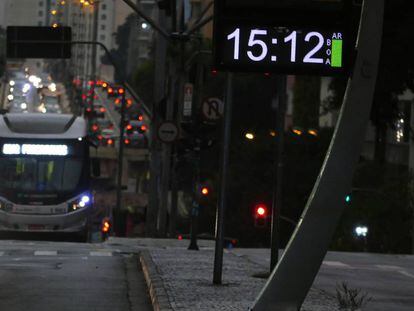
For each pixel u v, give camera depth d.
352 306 20.77
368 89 16.56
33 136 55.81
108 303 23.53
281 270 16.16
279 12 16.88
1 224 55.25
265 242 113.06
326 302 21.80
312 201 16.28
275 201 29.30
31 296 24.55
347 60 16.81
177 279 26.02
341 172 16.38
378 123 81.19
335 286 31.19
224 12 16.83
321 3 16.88
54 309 22.31
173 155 68.81
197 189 47.72
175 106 71.31
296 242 16.17
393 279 35.50
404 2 66.62
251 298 21.92
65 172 55.91
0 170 55.41
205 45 160.50
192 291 23.12
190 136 49.16
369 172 84.69
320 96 130.38
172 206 70.31
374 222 81.75
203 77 62.12
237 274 28.92
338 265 42.31
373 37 16.61
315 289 25.05
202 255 36.81
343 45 16.83
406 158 95.62
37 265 33.41
